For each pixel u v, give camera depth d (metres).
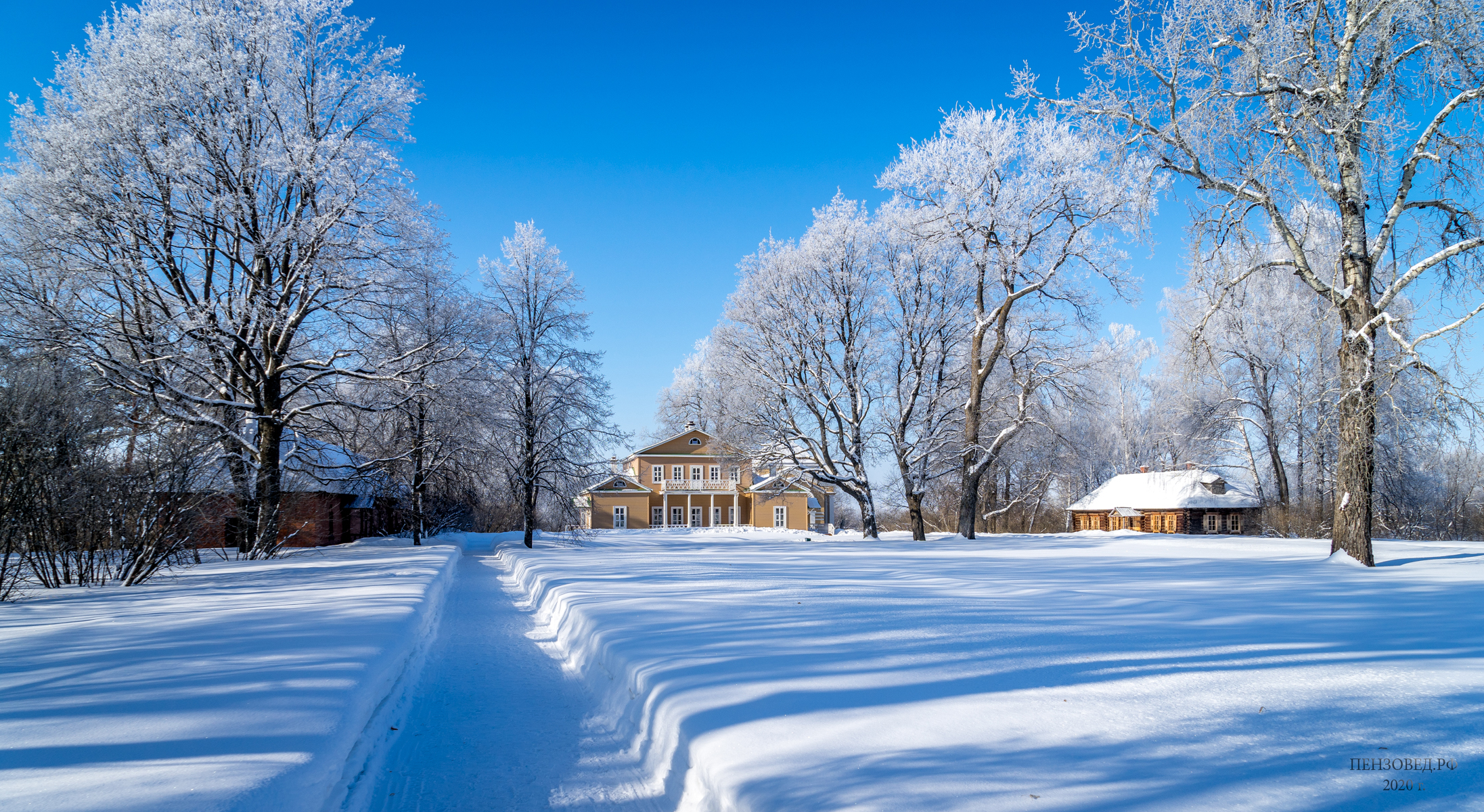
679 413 73.81
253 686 5.72
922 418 36.50
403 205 24.03
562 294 34.06
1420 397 17.05
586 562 21.19
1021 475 57.12
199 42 21.75
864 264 36.41
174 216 21.23
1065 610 10.02
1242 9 16.62
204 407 23.56
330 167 21.67
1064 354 34.06
